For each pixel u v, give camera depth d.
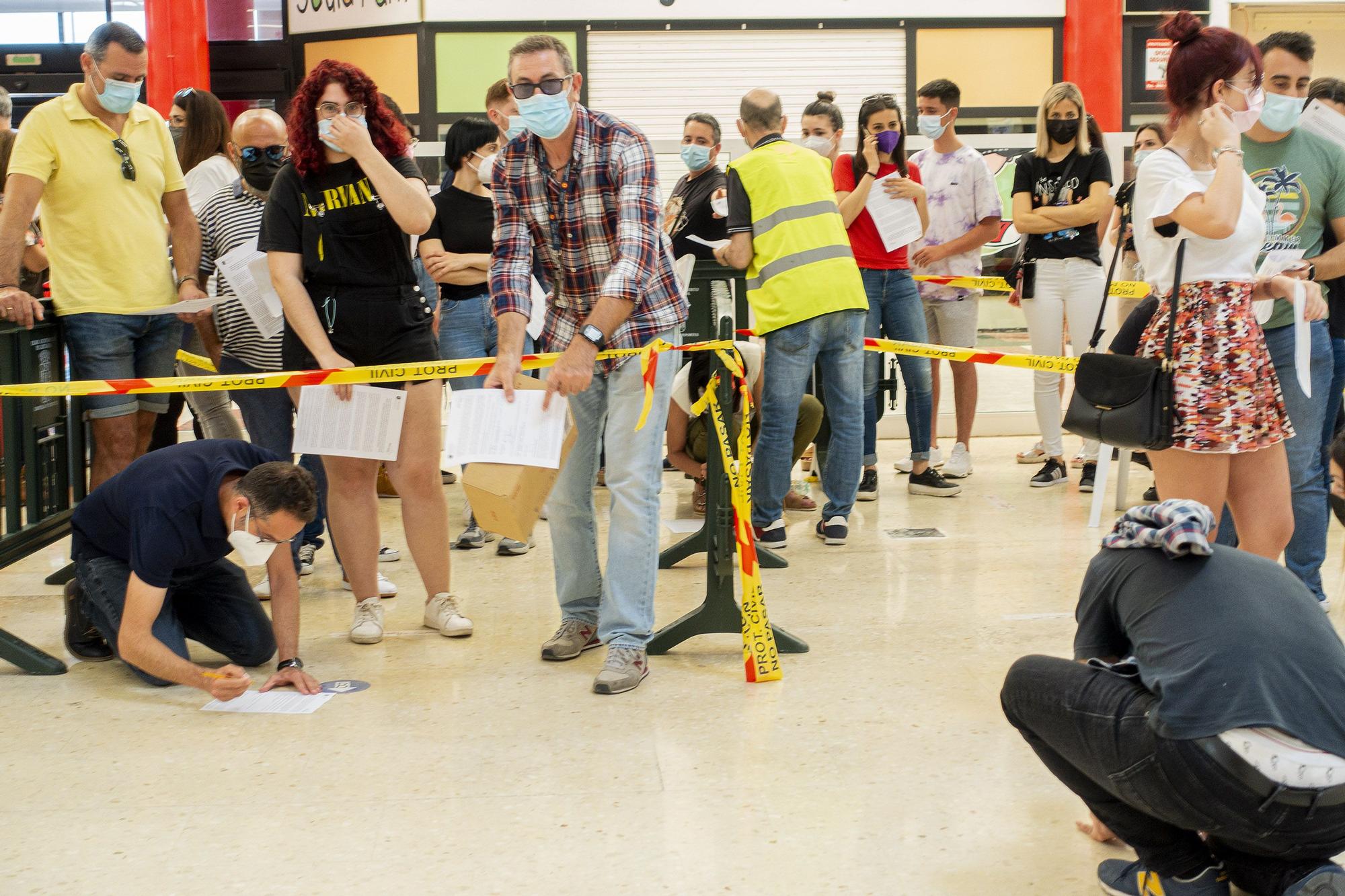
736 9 8.41
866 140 5.42
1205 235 2.85
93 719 3.18
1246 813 1.87
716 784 2.73
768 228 4.69
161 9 8.52
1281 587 1.99
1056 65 8.56
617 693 3.31
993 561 4.65
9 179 4.00
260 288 3.79
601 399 3.48
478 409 3.11
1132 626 2.04
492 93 5.16
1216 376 2.97
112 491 3.41
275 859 2.41
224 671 3.17
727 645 3.74
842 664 3.52
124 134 4.23
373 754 2.92
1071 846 2.44
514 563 4.80
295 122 3.45
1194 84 2.90
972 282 5.96
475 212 4.80
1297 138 3.60
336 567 4.77
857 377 4.81
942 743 2.94
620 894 2.27
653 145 7.11
